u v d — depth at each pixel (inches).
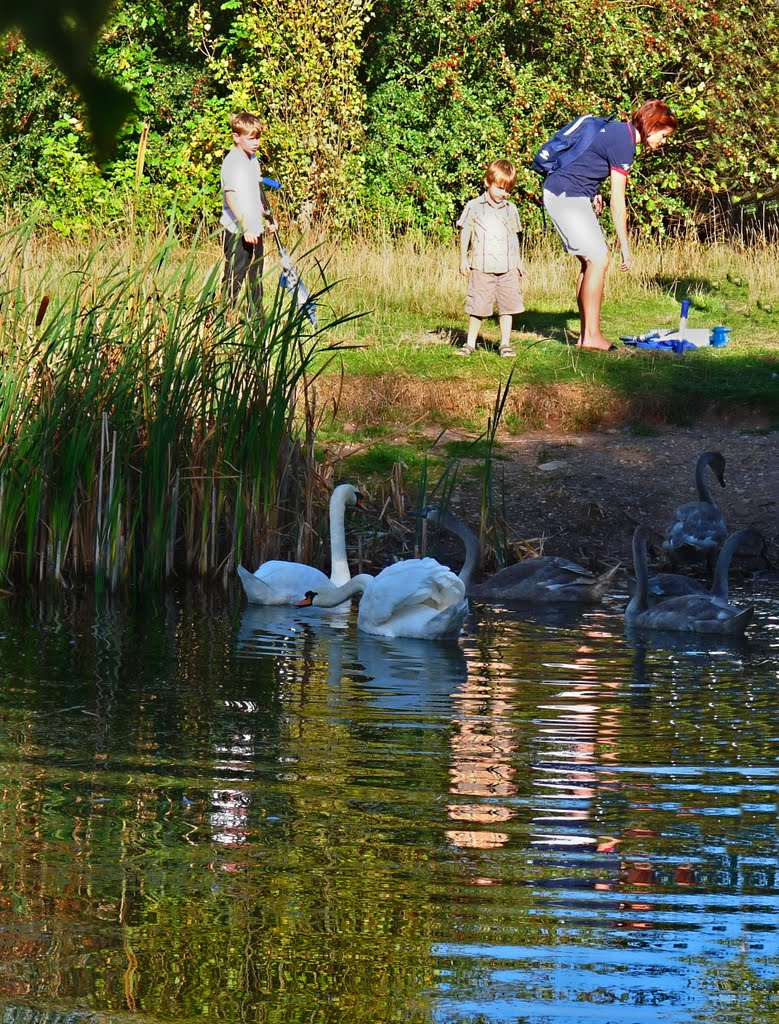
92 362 652.7
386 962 251.1
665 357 941.2
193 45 1555.1
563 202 928.9
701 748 393.7
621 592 672.4
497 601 647.8
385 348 938.1
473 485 784.9
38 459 642.8
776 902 282.2
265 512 682.2
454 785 356.8
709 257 1251.8
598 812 336.5
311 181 1445.6
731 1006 235.0
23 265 664.4
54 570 651.5
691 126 1465.3
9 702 434.9
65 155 1422.2
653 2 1455.5
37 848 307.3
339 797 346.3
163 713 426.0
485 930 265.4
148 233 724.0
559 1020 227.0
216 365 673.0
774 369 928.3
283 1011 230.5
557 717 428.8
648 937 263.4
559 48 1482.5
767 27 1430.9
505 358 920.3
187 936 261.0
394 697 451.2
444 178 1531.7
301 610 615.8
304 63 1461.6
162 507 657.0
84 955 252.1
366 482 778.8
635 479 797.9
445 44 1542.8
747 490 783.1
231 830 321.1
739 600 645.9
